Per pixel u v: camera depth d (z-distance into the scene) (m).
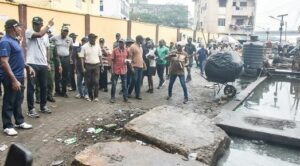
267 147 6.77
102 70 10.49
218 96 11.29
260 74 17.77
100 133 6.25
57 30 14.91
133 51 9.78
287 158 6.29
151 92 11.35
